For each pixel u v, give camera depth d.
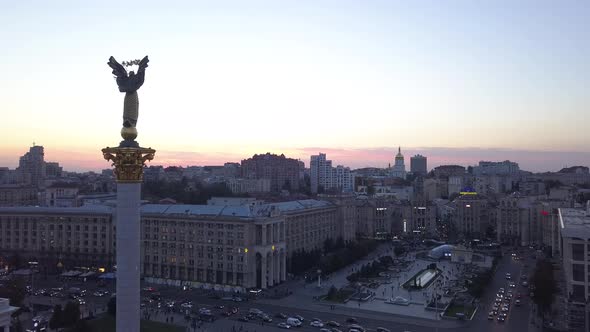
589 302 177.00
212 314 196.25
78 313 168.75
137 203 83.81
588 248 184.25
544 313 197.38
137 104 85.75
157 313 197.62
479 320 192.75
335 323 183.50
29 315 190.38
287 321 183.50
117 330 82.31
